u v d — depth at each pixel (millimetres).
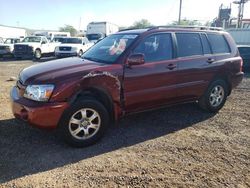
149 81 5359
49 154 4520
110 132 5500
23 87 4691
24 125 5609
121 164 4254
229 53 6891
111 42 5766
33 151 4602
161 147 4883
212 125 6043
